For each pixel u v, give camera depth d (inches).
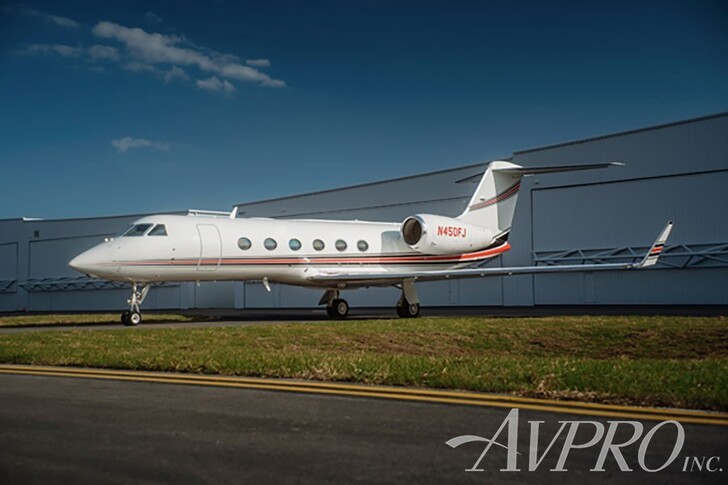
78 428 209.6
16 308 1924.2
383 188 1397.6
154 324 748.6
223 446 186.9
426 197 1333.7
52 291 1882.4
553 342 533.3
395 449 183.2
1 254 1946.4
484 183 948.6
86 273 692.7
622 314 847.7
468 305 1296.8
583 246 1153.4
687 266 1047.6
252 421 217.6
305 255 824.3
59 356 395.9
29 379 316.5
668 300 1068.5
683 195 1055.6
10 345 456.8
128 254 705.0
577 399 250.5
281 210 1556.3
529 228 1213.1
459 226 902.4
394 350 493.7
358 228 896.3
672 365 332.2
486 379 283.7
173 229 735.7
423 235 862.5
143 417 224.8
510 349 515.5
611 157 1127.0
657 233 1077.8
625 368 318.7
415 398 255.4
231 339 499.8
